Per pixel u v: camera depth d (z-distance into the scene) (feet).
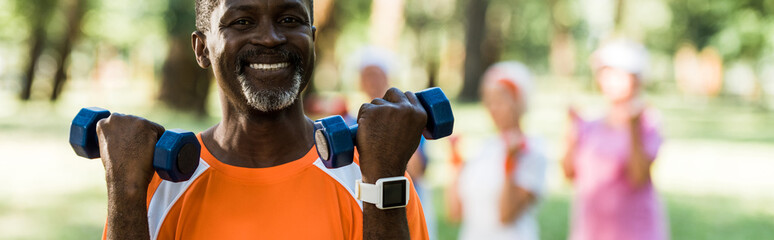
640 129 13.21
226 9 5.58
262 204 5.66
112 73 115.75
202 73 62.44
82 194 29.71
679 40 109.91
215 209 5.65
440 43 120.57
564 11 118.11
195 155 5.45
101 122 5.46
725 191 32.55
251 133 5.80
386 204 5.26
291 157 5.87
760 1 78.28
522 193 11.89
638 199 13.43
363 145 5.35
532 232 12.63
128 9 72.74
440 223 24.59
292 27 5.66
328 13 41.45
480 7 94.38
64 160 38.96
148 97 93.45
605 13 117.60
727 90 120.98
